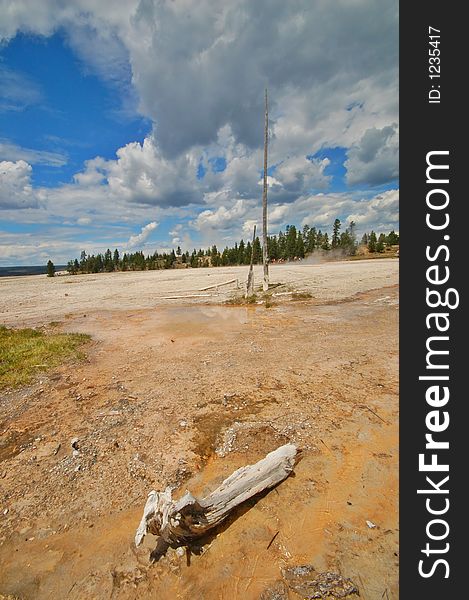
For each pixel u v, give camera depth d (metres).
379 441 4.32
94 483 3.76
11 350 8.70
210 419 5.02
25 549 2.99
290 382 6.20
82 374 7.10
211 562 2.81
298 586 2.57
